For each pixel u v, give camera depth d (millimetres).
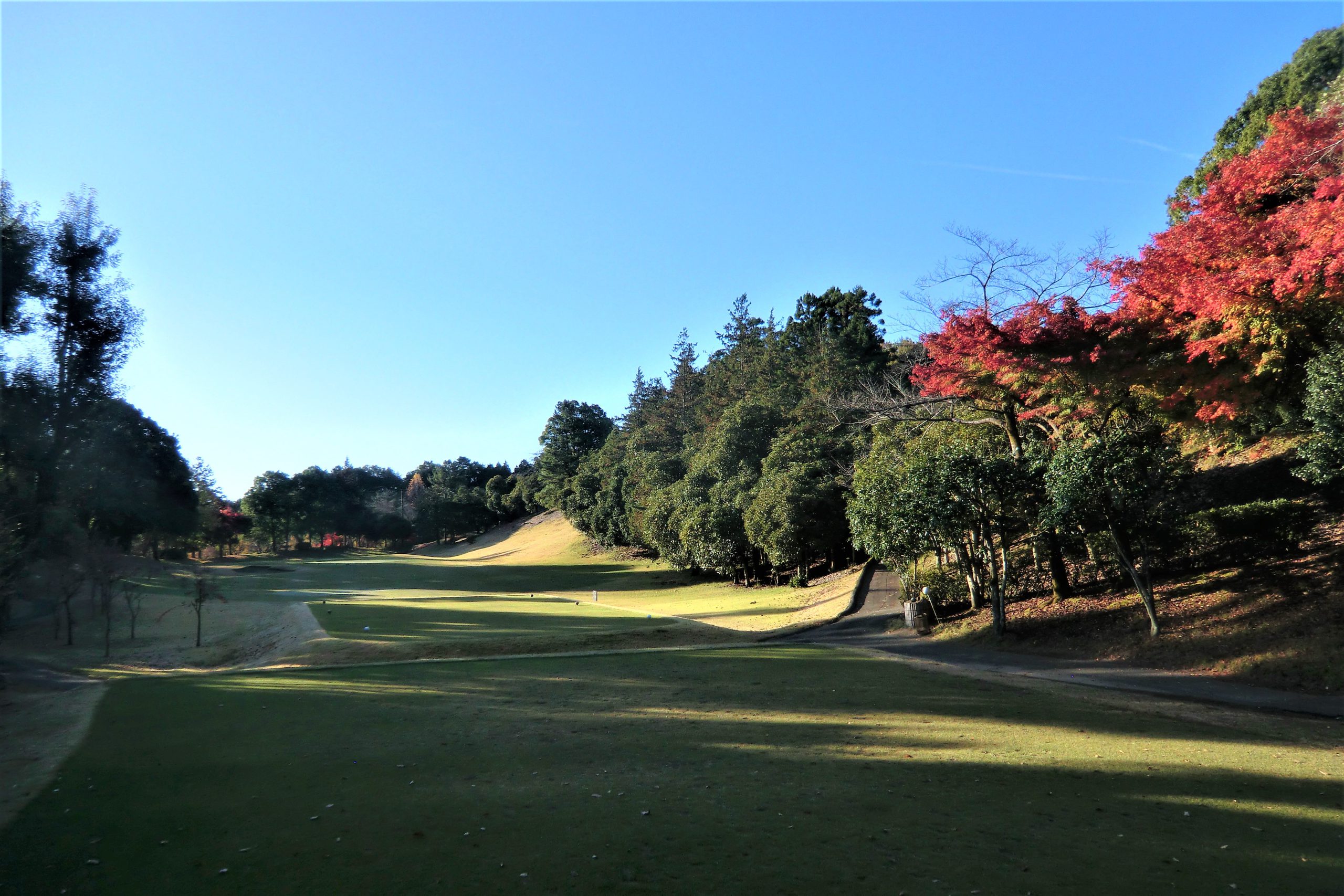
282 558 88188
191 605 30156
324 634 24219
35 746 9898
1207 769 8148
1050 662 17031
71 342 34719
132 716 12133
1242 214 18547
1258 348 17984
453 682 15727
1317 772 8039
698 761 8688
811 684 14797
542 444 105438
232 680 16703
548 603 40500
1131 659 16203
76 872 5398
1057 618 19984
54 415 34062
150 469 48406
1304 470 14875
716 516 45312
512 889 5000
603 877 5207
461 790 7477
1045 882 5148
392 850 5766
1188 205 30234
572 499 81312
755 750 9219
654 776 7969
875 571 36500
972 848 5793
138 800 7215
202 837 6141
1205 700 12609
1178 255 18000
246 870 5395
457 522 119625
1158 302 18844
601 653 20703
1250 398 19188
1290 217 16266
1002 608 20375
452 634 24344
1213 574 18781
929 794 7238
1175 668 15117
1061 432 21797
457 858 5582
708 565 46562
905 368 43875
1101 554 21703
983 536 21391
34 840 6094
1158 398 20922
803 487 39250
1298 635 14125
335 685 15484
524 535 108062
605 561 74500
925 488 20516
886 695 13445
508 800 7094
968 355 21641
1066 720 11109
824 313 77000
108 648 24844
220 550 89500
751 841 5918
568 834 6098
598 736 10109
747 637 24438
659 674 16344
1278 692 12836
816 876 5219
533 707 12594
